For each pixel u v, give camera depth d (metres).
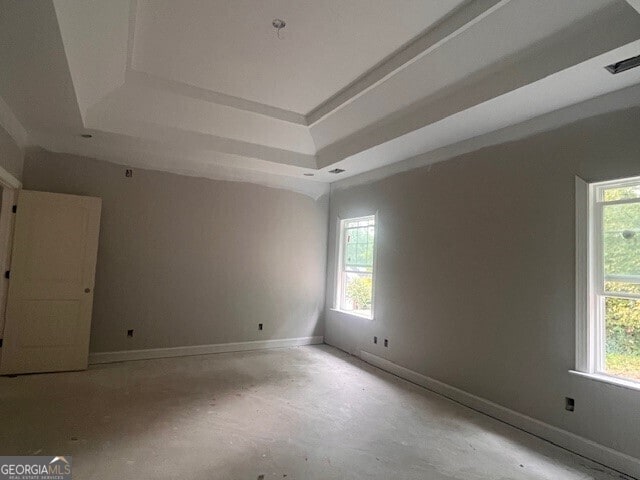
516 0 2.20
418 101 3.30
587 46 2.21
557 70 2.36
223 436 2.67
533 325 3.00
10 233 3.77
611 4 2.04
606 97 2.64
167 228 4.70
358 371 4.40
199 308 4.88
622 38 2.06
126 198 4.47
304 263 5.66
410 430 2.90
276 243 5.43
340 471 2.29
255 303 5.27
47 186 4.08
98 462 2.26
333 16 2.56
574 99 2.74
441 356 3.78
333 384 3.91
